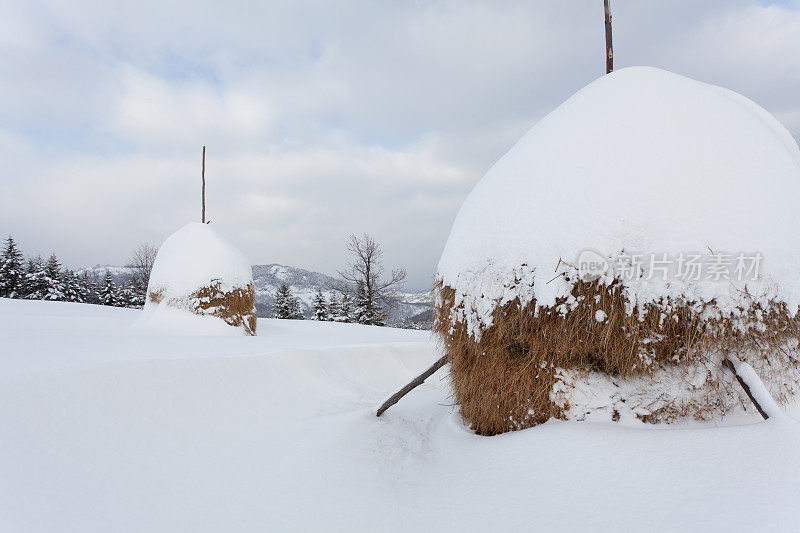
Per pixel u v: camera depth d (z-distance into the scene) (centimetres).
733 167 287
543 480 250
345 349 676
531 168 330
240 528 250
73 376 353
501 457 283
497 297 317
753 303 268
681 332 268
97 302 4325
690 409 273
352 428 382
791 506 185
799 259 280
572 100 368
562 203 300
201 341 782
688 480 216
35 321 1070
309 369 576
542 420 304
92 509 249
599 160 302
